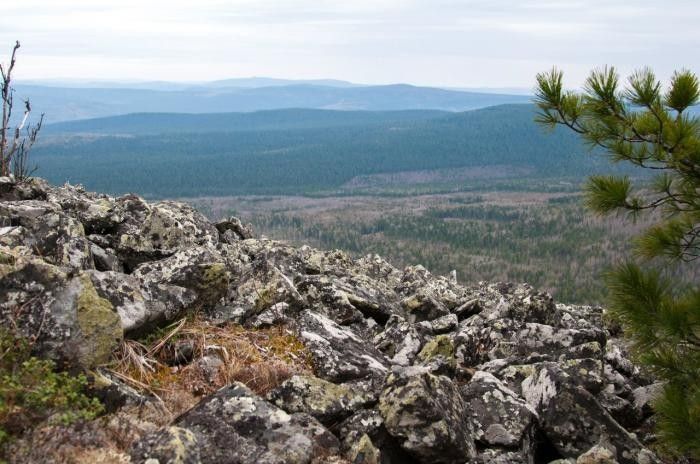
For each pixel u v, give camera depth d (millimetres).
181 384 4938
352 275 7828
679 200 5148
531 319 6879
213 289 5723
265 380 5086
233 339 5453
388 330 6344
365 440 4602
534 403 5426
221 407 4527
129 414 4438
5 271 4602
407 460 4836
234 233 8500
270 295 6000
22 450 3875
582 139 5324
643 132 5090
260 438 4395
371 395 5062
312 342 5520
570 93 5254
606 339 6656
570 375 5504
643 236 5242
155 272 5699
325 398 4875
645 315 5043
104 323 4629
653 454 5117
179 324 5402
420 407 4695
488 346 6500
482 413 5191
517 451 4980
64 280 4629
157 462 3932
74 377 4379
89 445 4066
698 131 4957
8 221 5535
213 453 4195
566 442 5180
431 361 5867
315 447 4473
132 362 4906
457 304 8023
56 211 5711
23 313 4473
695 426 4879
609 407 5812
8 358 4281
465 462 4723
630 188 5219
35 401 4094
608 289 5258
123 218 6641
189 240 6719
